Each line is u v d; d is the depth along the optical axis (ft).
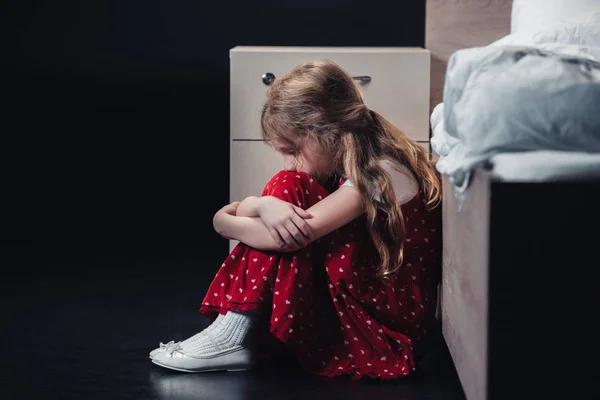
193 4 13.64
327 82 6.15
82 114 13.97
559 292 4.00
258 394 5.56
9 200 12.21
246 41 13.55
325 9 13.01
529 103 4.26
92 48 13.97
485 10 8.47
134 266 9.29
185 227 11.25
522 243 3.99
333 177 6.44
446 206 5.93
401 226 5.92
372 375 5.84
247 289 5.80
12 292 8.14
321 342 6.02
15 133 13.87
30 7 13.96
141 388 5.67
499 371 4.07
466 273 4.78
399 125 7.79
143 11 13.79
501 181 3.98
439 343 6.74
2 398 5.49
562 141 4.25
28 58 14.10
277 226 5.62
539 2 7.14
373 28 12.91
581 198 3.95
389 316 6.00
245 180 7.91
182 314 7.48
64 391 5.62
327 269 5.86
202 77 13.85
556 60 4.40
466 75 4.58
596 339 4.00
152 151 13.96
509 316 4.03
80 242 10.32
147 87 13.97
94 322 7.21
